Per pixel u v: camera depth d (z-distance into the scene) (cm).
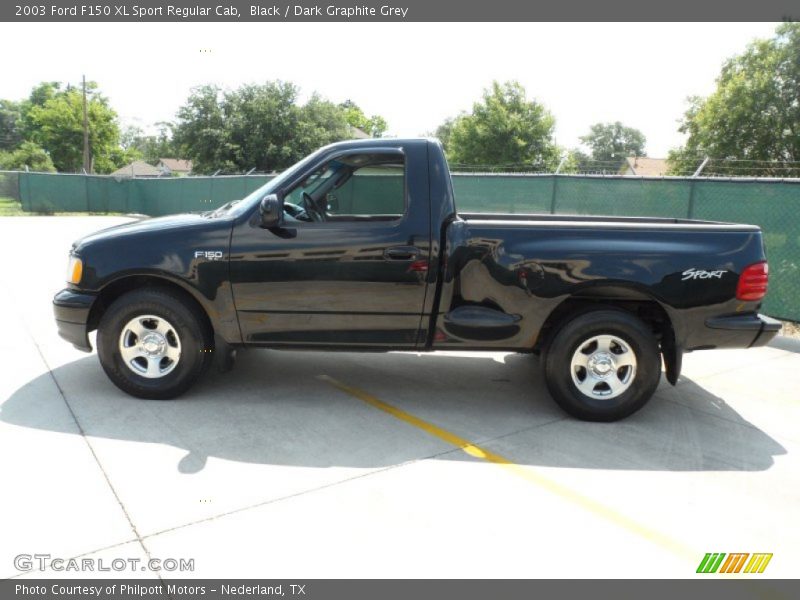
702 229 434
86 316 455
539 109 4572
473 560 282
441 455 390
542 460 387
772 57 3198
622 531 309
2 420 423
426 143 446
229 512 315
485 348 456
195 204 2345
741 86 3256
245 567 272
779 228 751
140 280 469
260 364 566
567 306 455
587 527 311
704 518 324
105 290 461
